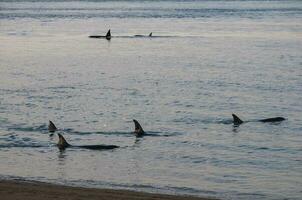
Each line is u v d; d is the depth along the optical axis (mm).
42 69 136625
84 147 63156
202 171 54812
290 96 99438
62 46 192375
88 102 93625
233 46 189375
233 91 104562
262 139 69250
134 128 74688
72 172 53375
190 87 109375
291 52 171250
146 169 55188
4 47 188375
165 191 47562
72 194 43156
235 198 46125
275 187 49781
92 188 46594
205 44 196250
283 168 56438
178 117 82062
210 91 104688
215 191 48188
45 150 61875
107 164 56719
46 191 43844
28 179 50031
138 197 43094
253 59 155000
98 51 178125
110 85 112125
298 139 69375
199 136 70438
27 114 83000
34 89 106625
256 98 97688
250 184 50656
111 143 66438
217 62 149250
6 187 44906
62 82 115750
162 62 149875
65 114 83500
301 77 121812
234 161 59062
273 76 123500
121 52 174750
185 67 139250
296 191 48688
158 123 78062
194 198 44375
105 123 77812
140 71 132750
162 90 105938
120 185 49312
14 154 59875
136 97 98562
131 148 63750
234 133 72188
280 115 84312
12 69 136500
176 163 57844
